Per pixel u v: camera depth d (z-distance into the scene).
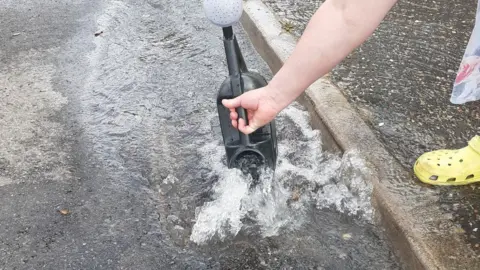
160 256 2.06
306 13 3.60
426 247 1.90
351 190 2.28
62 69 3.27
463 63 1.97
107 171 2.48
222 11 1.90
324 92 2.74
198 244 2.11
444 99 2.71
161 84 3.11
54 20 3.82
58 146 2.64
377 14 1.53
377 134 2.50
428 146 2.42
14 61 3.35
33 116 2.85
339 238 2.12
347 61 3.03
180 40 3.56
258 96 1.71
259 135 2.17
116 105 2.94
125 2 4.08
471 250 1.89
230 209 2.21
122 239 2.13
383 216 2.12
